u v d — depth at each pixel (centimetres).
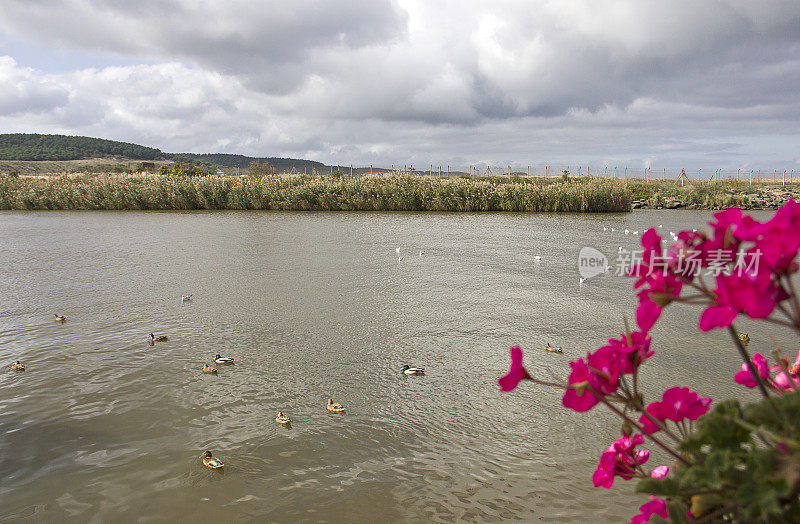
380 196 3672
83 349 823
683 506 117
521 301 1103
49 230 2459
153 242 2016
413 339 863
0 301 1114
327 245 1923
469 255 1684
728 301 98
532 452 539
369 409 627
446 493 477
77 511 456
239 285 1262
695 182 5672
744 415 112
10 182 4062
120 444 557
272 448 548
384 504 461
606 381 126
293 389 679
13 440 566
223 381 703
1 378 715
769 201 3722
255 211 3609
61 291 1205
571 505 458
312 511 453
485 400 648
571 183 3956
